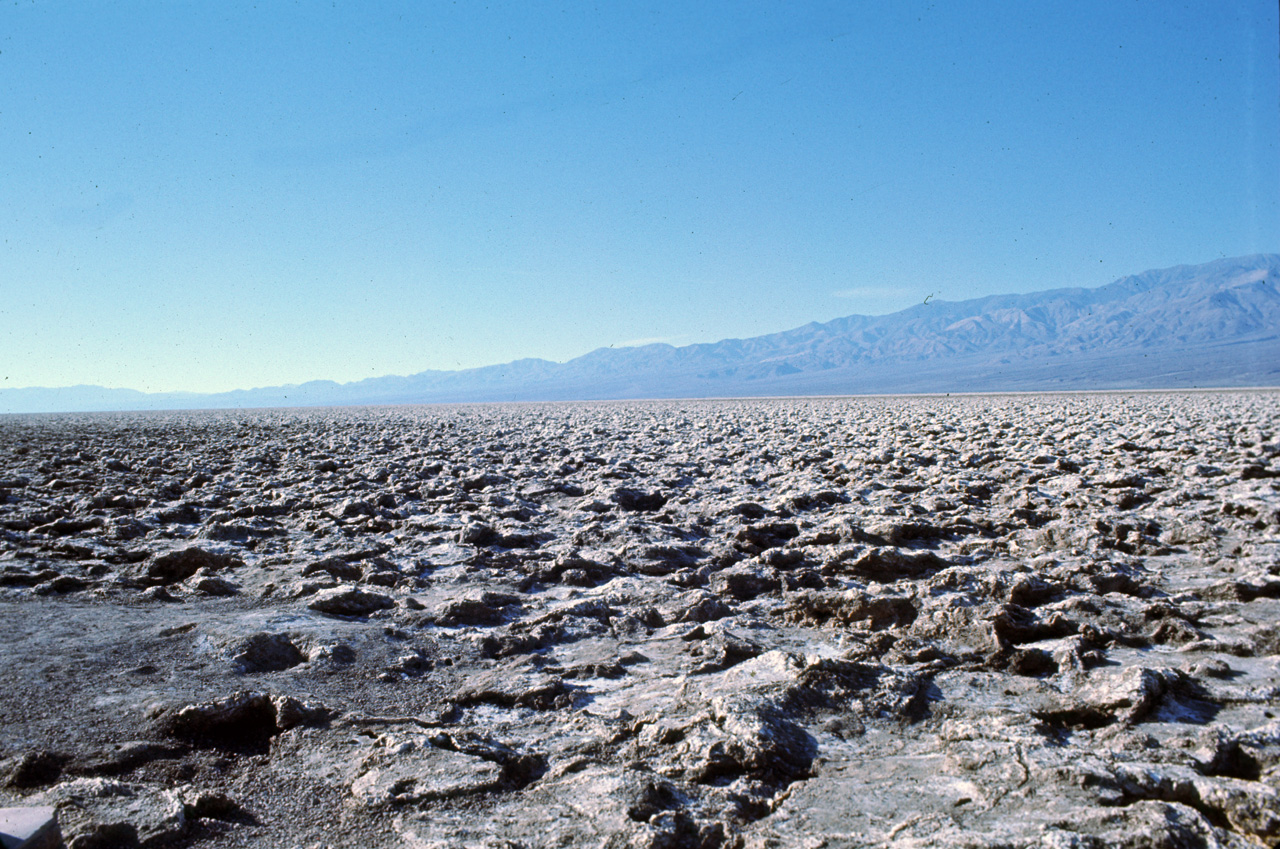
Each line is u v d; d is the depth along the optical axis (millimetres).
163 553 7957
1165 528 9289
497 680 5012
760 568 7754
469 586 7652
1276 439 18875
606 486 14336
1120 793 3170
